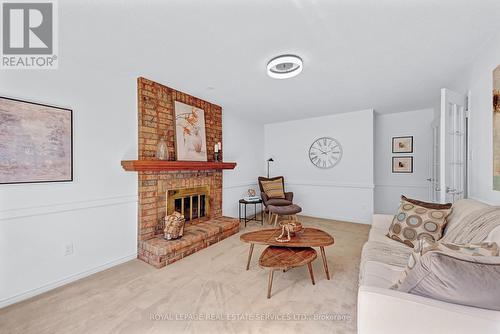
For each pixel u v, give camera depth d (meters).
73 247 2.16
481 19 1.56
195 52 2.04
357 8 1.46
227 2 1.40
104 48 1.96
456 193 2.21
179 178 3.15
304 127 4.98
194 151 3.35
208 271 2.30
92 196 2.31
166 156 2.81
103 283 2.08
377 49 1.98
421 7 1.45
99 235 2.36
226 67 2.36
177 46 1.93
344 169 4.48
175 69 2.41
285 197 4.54
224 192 4.23
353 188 4.38
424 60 2.19
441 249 1.05
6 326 1.53
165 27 1.66
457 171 2.23
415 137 4.24
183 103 3.21
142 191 2.68
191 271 2.31
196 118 3.42
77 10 1.48
